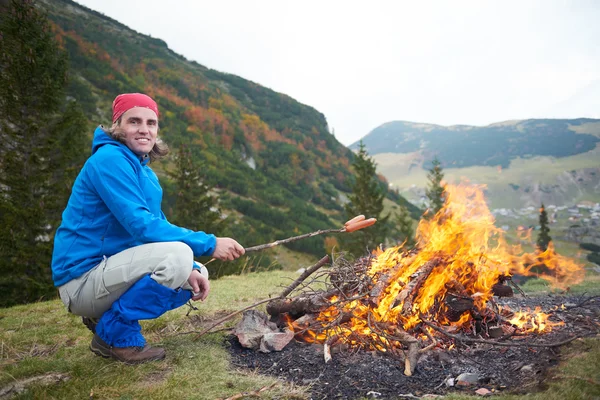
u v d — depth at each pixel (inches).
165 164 1441.9
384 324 93.8
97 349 87.1
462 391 71.8
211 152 2170.3
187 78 3280.0
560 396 60.5
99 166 79.6
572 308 120.0
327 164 3176.7
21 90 366.3
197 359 88.2
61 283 82.4
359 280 110.0
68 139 383.2
